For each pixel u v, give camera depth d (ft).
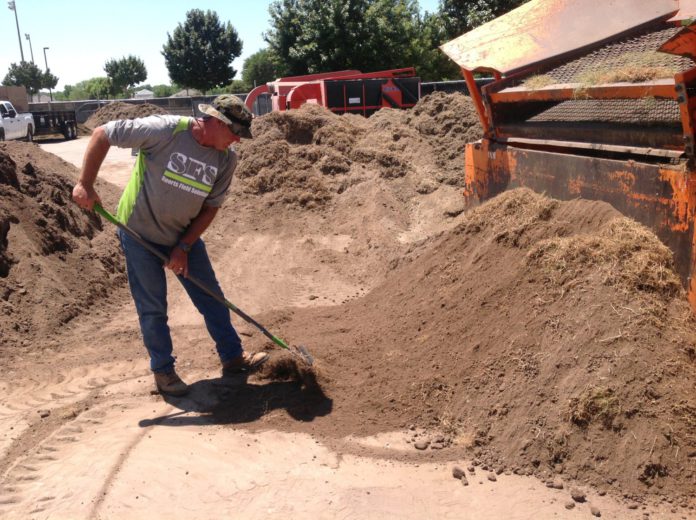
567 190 14.26
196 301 14.60
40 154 30.91
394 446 11.53
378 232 26.30
